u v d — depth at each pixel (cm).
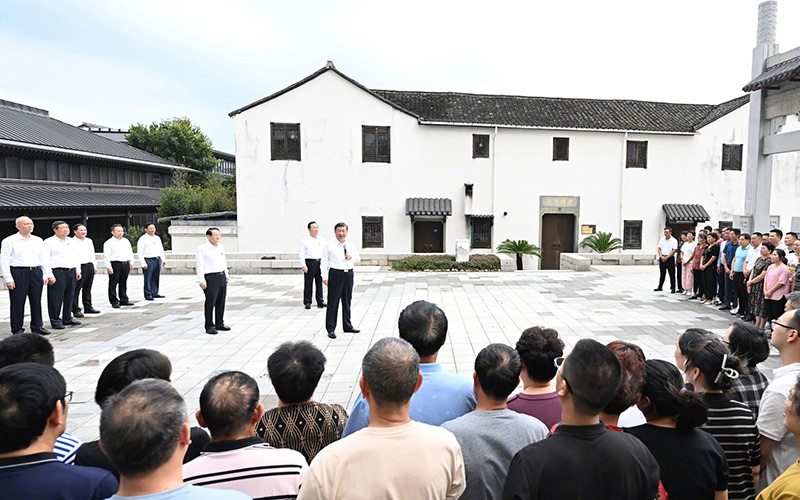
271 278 1391
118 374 233
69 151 1856
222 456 192
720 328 778
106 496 166
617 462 165
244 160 1738
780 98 960
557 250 1884
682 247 1073
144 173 2561
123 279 996
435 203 1767
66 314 825
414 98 1930
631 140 1852
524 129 1808
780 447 236
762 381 291
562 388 177
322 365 247
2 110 2014
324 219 1770
